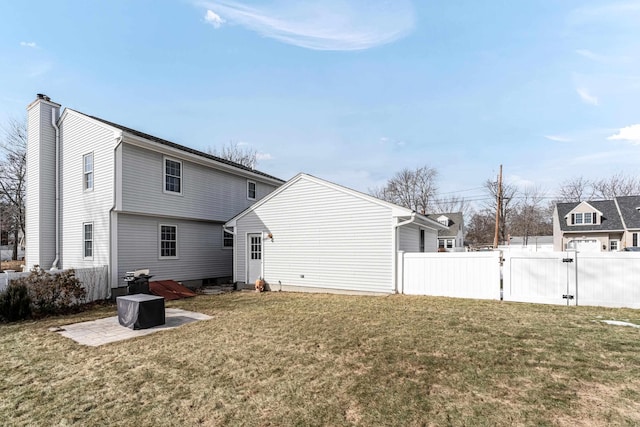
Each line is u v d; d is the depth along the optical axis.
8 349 5.36
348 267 10.93
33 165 12.77
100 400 3.50
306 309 8.16
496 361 4.30
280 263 12.27
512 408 3.11
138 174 11.36
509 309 7.56
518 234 46.06
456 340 5.24
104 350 5.20
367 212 10.67
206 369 4.29
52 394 3.67
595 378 3.73
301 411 3.17
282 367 4.29
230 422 3.02
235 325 6.62
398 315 7.15
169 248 12.87
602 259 7.79
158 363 4.56
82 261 11.62
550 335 5.41
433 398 3.35
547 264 8.30
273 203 12.53
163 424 3.01
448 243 39.59
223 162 14.88
